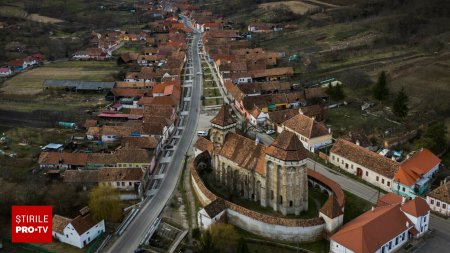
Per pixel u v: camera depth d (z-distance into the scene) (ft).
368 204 525.75
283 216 493.36
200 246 454.81
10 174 594.24
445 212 506.89
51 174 590.55
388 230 439.22
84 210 488.02
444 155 636.89
